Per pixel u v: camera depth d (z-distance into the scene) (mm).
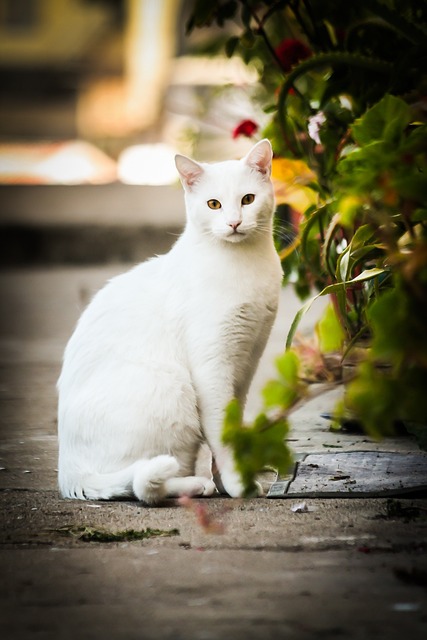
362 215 5883
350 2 6812
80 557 4438
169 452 5473
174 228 15781
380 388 4117
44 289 13391
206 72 20109
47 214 16406
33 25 33812
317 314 10883
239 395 5809
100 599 3959
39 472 5961
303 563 4316
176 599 3945
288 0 7066
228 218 5441
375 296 5465
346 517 4945
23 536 4734
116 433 5398
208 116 11062
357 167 4543
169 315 5539
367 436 6570
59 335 10609
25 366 9250
